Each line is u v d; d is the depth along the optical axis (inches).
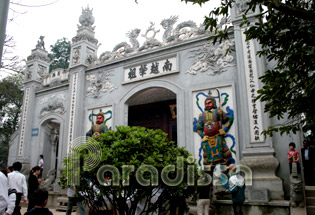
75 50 547.2
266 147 319.6
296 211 259.4
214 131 354.3
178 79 416.5
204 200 262.7
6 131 861.2
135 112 590.9
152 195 186.1
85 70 532.7
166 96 542.0
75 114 507.8
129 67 475.5
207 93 384.5
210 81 386.9
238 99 358.3
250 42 358.3
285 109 152.8
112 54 509.7
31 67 634.2
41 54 646.5
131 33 493.0
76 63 537.6
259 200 287.6
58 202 428.8
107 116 480.4
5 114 871.7
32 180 297.1
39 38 653.9
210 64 392.2
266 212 280.1
